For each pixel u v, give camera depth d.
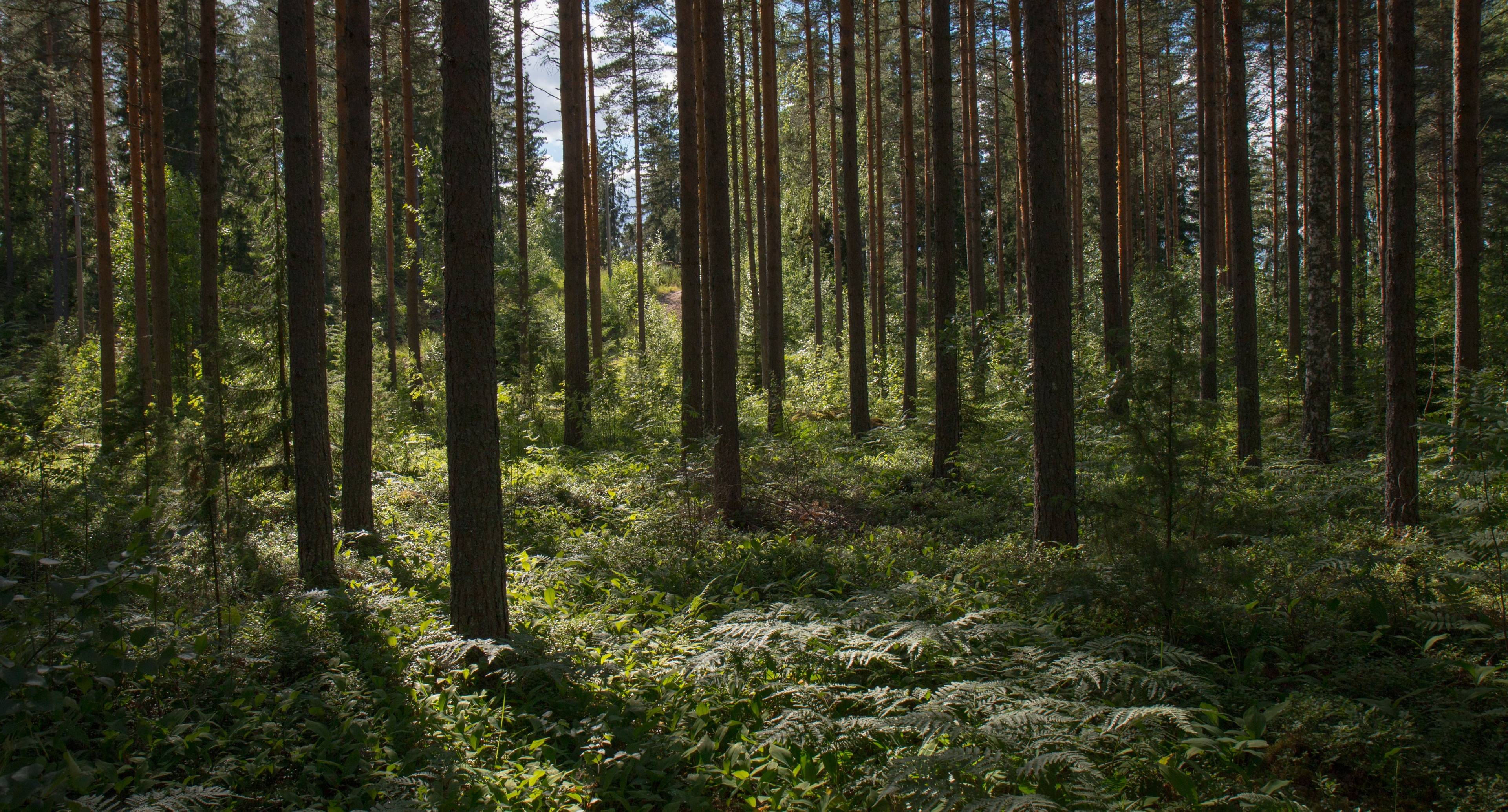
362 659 5.93
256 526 7.54
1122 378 6.16
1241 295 13.23
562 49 18.08
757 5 23.80
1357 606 6.32
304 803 4.35
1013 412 15.23
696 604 7.27
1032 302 8.73
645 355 24.08
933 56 13.42
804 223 37.91
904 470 14.44
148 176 17.77
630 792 4.58
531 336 24.17
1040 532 8.64
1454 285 18.00
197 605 6.29
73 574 5.19
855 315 17.59
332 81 24.33
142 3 15.83
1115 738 4.37
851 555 9.34
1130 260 22.02
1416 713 4.90
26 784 3.62
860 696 5.06
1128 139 21.91
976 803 3.50
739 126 30.72
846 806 4.26
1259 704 5.13
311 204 8.20
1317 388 12.84
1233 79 13.38
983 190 38.75
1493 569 5.89
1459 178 9.87
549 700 5.57
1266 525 8.26
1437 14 22.86
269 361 10.09
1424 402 16.03
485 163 6.23
